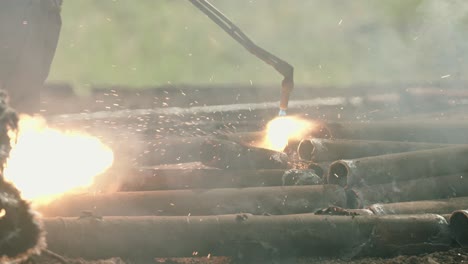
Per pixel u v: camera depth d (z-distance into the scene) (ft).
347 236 43.73
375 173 50.16
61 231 40.06
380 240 44.19
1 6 47.52
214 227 42.22
